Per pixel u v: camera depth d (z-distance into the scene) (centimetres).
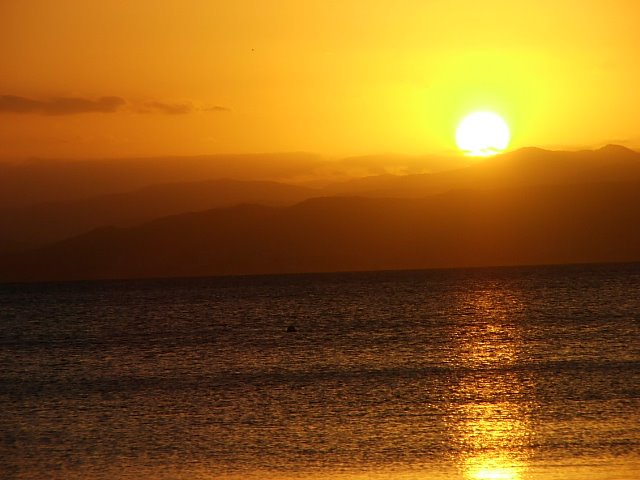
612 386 11100
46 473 7656
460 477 7006
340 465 7550
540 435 8312
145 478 7406
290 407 10431
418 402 10450
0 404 11488
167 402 11150
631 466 7100
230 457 8006
